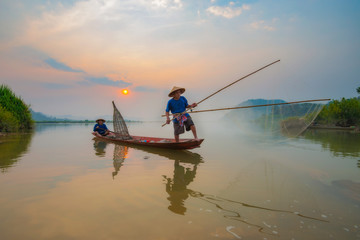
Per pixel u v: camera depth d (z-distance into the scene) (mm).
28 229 1586
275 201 2125
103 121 9695
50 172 3283
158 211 1900
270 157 4484
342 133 11789
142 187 2580
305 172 3264
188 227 1612
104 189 2498
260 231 1551
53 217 1783
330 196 2246
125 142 7219
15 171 3338
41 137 9500
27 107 16062
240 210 1919
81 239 1451
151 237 1472
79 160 4258
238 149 5676
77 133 12516
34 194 2330
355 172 3240
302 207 1981
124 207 1989
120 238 1459
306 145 6402
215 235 1497
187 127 5496
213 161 4141
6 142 7250
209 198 2221
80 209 1941
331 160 4156
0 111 11555
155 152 5301
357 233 1519
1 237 1468
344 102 17172
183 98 5660
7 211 1897
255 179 2902
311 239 1441
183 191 2434
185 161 4133
